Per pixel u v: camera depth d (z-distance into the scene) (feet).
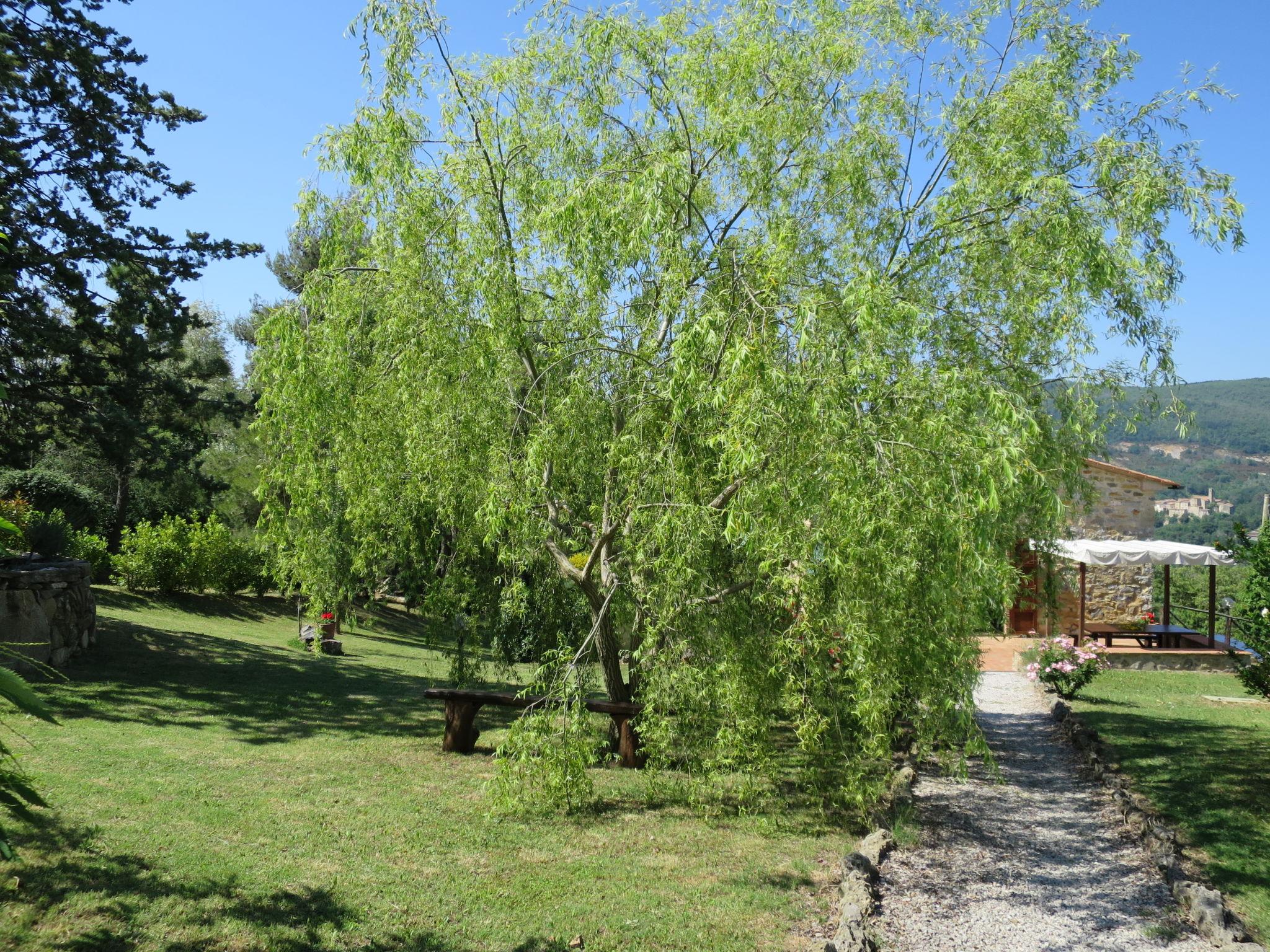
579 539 25.86
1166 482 65.67
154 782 21.04
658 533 18.51
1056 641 44.34
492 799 20.66
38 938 12.80
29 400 40.63
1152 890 18.44
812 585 17.47
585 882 17.17
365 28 23.24
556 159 24.79
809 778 21.43
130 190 42.75
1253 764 28.84
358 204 24.48
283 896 15.31
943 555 15.69
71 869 15.31
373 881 16.35
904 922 16.30
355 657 48.98
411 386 23.15
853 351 16.61
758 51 22.31
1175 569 121.80
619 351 21.29
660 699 21.17
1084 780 28.32
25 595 32.22
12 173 36.83
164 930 13.56
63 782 20.33
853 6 23.44
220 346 86.63
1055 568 26.02
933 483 15.56
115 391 42.19
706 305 19.58
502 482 21.74
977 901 17.57
